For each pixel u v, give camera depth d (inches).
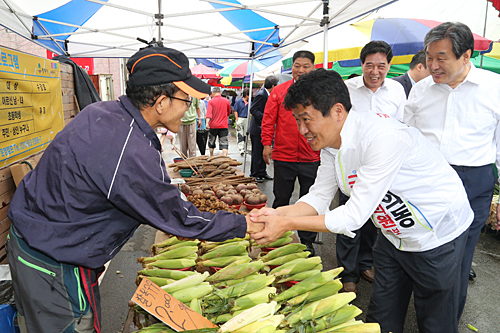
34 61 110.6
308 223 65.1
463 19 248.2
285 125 138.9
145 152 50.8
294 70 141.2
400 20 216.2
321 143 62.4
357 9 136.1
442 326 69.9
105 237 52.1
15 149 96.6
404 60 201.9
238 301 64.0
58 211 49.5
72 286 51.4
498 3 116.0
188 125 300.8
